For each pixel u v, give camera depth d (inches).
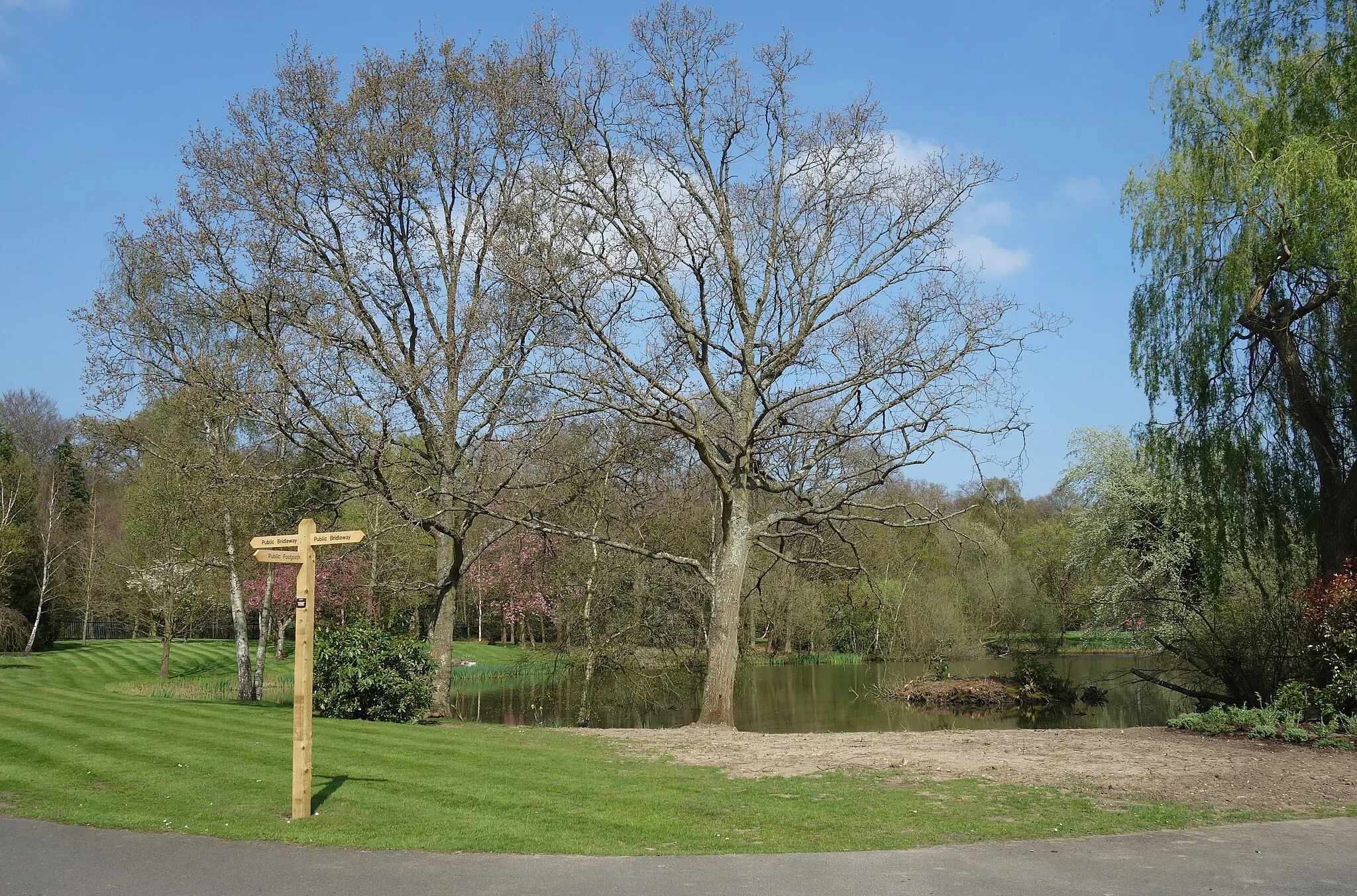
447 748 516.4
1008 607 1616.6
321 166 709.9
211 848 308.8
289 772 423.8
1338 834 332.2
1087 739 565.9
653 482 917.2
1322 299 672.4
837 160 719.7
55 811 352.5
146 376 793.6
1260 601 797.2
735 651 708.7
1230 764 466.6
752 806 376.5
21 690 740.0
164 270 765.3
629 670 1047.6
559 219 720.3
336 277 712.4
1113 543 1133.1
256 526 939.3
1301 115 697.0
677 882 273.9
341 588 1117.1
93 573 1781.5
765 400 708.0
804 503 772.6
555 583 1039.0
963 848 313.7
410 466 745.6
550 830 336.5
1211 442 751.7
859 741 570.3
